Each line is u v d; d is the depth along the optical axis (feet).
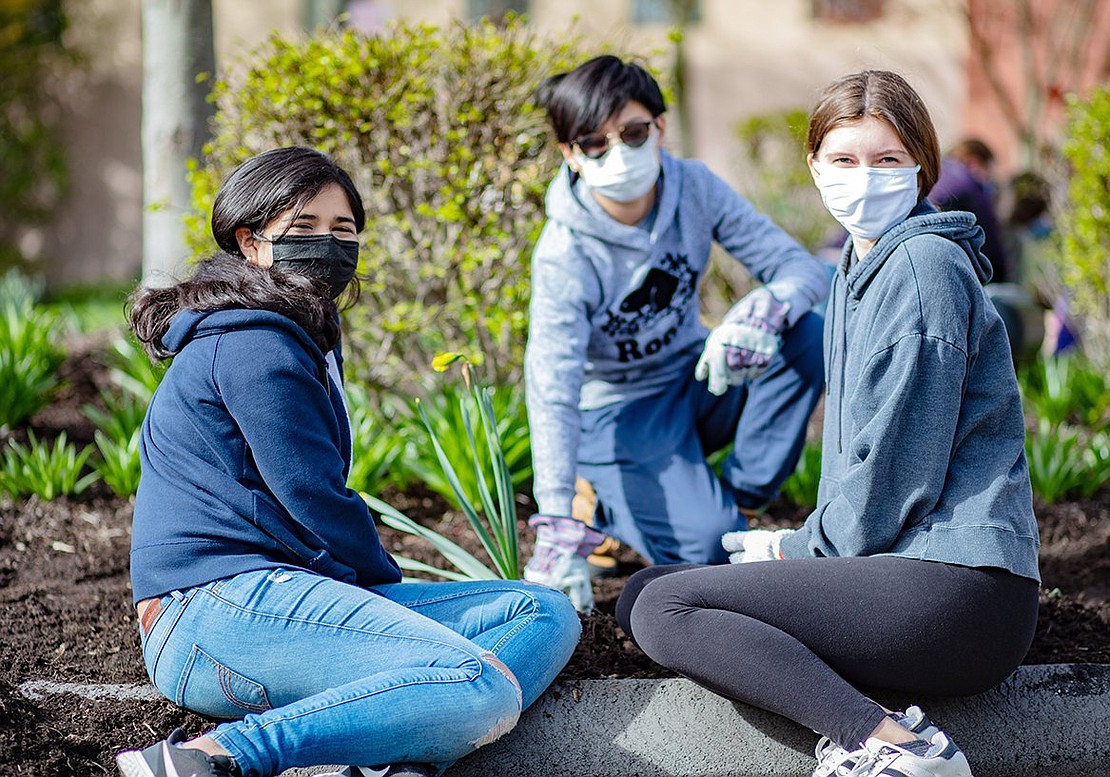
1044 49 66.28
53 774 16.69
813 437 32.99
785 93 79.30
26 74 89.51
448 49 27.09
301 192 17.30
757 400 22.81
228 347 16.52
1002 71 69.56
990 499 16.22
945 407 15.93
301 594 16.34
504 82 26.86
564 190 22.09
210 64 32.27
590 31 31.71
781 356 22.35
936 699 18.21
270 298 16.71
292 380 16.47
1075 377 37.29
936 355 15.90
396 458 27.55
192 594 16.47
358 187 27.68
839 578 16.48
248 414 16.30
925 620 16.10
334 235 17.62
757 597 16.69
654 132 21.25
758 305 21.35
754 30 79.66
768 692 16.11
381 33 27.86
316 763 15.29
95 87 90.94
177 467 16.74
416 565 22.17
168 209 31.35
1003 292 40.34
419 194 27.91
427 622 16.49
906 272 16.19
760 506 24.12
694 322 23.89
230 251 17.94
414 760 15.97
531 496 28.02
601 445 23.12
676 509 22.17
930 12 74.90
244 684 16.46
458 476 26.30
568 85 21.08
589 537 21.03
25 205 91.25
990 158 45.29
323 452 16.67
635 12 80.79
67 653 20.10
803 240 54.80
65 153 91.30
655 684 18.48
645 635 17.22
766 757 17.62
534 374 21.54
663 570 18.85
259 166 17.44
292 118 26.84
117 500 27.99
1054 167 42.98
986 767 17.85
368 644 16.15
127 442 28.78
